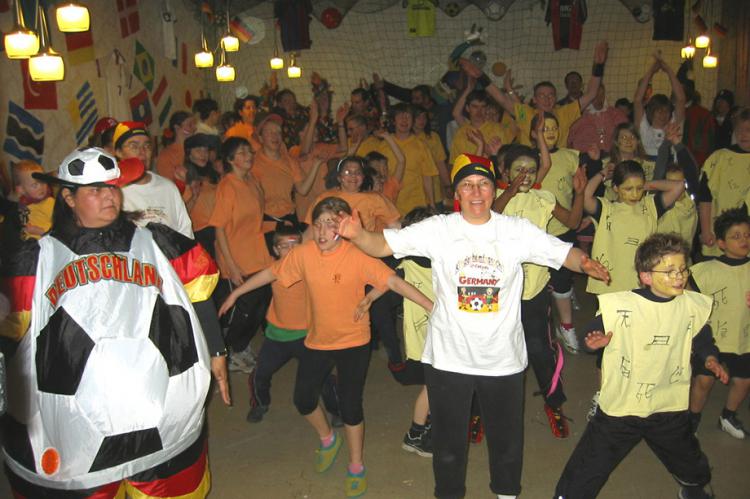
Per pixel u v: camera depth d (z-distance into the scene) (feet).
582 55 43.01
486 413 11.04
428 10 41.91
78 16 16.47
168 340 8.95
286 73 42.45
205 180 20.38
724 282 13.84
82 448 8.37
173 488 9.19
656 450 11.18
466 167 10.44
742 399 14.37
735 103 39.93
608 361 10.72
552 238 10.46
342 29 42.78
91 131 23.76
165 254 9.57
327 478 13.51
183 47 33.06
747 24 38.55
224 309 13.20
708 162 19.61
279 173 21.06
